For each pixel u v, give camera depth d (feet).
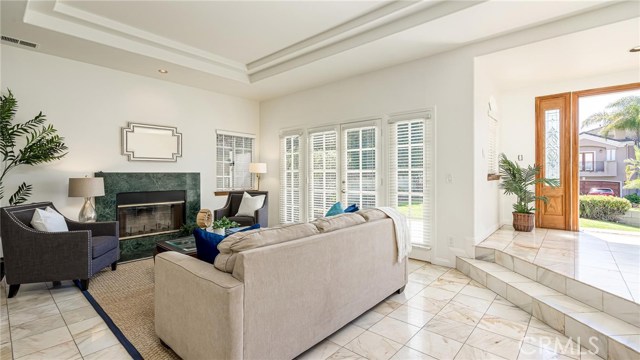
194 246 10.57
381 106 14.20
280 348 5.75
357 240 7.68
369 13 10.60
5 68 11.59
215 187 18.21
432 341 6.96
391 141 13.84
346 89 15.60
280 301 5.73
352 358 6.33
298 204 18.15
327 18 10.89
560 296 8.19
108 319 7.95
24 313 8.33
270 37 12.41
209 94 17.88
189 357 5.76
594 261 9.64
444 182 12.35
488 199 13.52
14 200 11.42
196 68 14.21
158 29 11.69
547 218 15.42
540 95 15.43
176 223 16.57
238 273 5.22
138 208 15.34
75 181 11.98
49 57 12.51
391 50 12.09
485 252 11.36
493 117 14.66
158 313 6.64
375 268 8.38
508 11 9.20
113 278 11.00
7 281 9.21
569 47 10.65
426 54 12.51
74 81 13.15
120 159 14.47
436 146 12.53
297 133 18.01
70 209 13.03
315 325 6.49
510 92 16.22
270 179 19.90
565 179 14.90
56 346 6.77
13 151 11.53
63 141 12.81
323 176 16.70
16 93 11.80
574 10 9.16
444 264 12.37
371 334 7.29
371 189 14.61
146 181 15.05
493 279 9.78
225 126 18.66
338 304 7.10
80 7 10.12
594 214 15.38
